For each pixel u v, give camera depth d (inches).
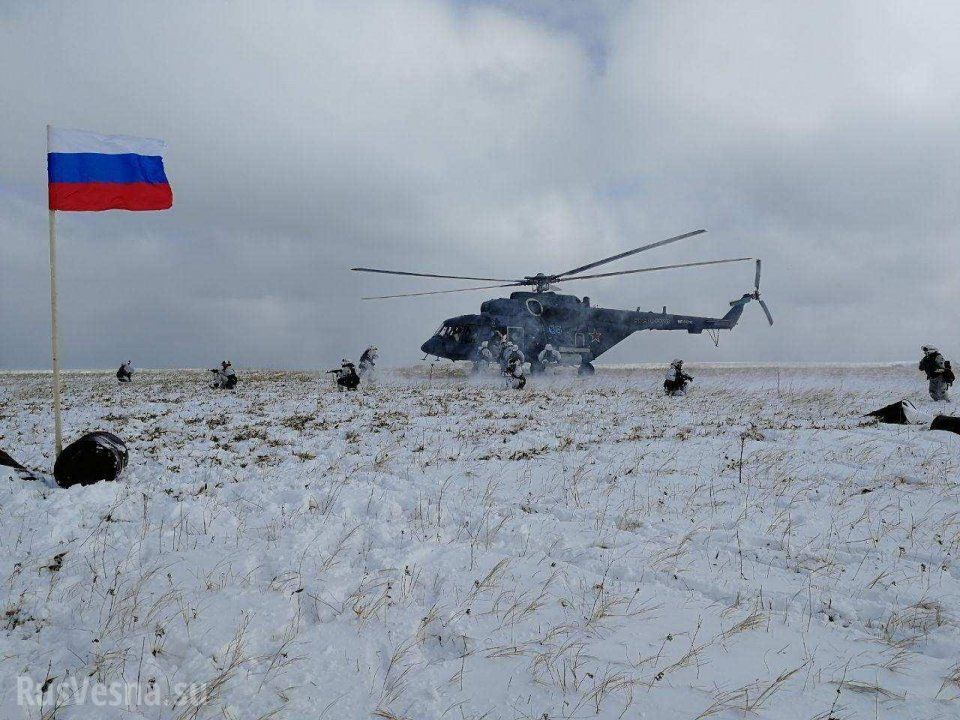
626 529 214.5
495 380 932.6
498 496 255.9
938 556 184.5
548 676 116.2
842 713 105.9
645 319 1072.2
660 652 126.2
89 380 1187.9
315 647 124.6
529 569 168.9
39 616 134.2
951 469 293.6
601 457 335.3
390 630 132.9
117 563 162.2
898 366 1737.2
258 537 187.5
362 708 106.0
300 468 299.1
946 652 130.0
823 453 336.2
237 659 118.4
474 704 107.3
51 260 252.8
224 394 768.3
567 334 994.1
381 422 480.1
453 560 172.9
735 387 866.1
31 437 409.1
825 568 177.0
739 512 233.0
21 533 182.9
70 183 258.7
